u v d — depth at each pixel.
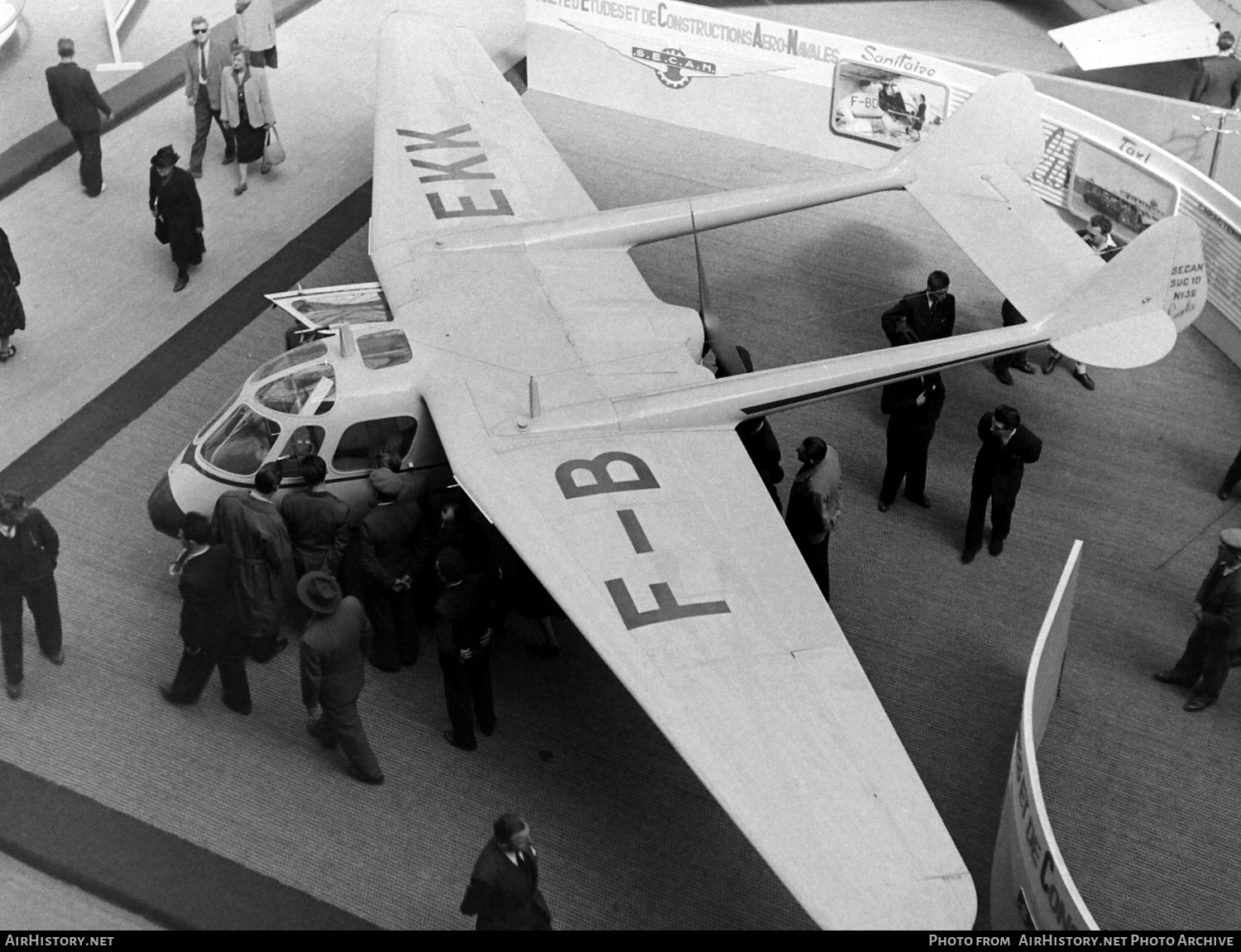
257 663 12.65
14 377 15.62
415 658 12.70
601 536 11.43
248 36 19.62
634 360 13.20
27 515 11.45
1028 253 14.71
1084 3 23.22
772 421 15.77
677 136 20.11
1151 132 18.64
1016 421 13.12
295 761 11.80
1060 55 21.86
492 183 15.68
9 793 11.30
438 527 12.50
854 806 9.67
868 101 18.84
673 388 12.86
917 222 18.92
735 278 17.72
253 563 11.66
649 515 11.70
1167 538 14.46
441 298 13.72
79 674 12.36
